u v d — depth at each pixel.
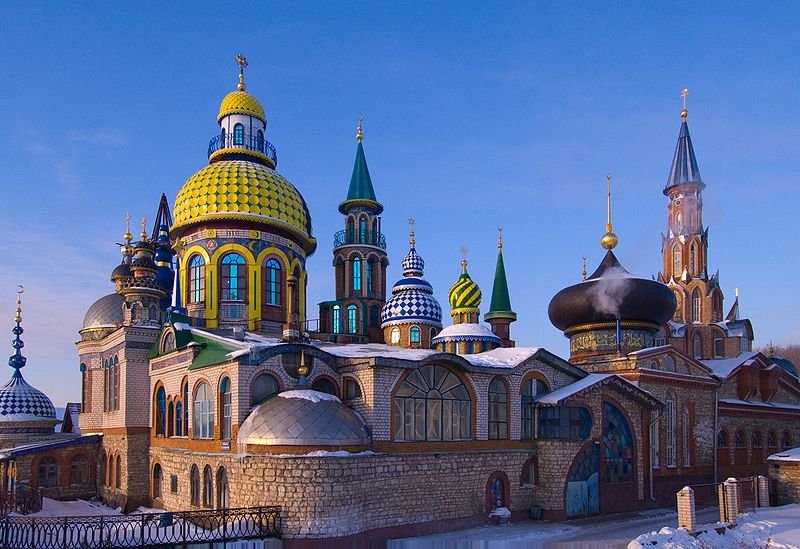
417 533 32.62
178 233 46.62
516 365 38.50
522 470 37.72
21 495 40.16
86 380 48.66
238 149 49.03
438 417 35.41
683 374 46.81
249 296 44.78
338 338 52.84
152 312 44.78
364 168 60.53
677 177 65.44
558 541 31.59
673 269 64.88
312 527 28.86
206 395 35.66
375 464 31.56
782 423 56.34
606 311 48.41
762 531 30.41
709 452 48.16
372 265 59.12
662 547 26.53
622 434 41.59
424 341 56.41
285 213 46.75
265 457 29.70
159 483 40.38
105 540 28.27
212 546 27.67
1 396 54.62
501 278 70.56
